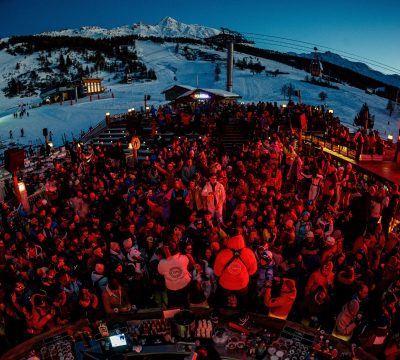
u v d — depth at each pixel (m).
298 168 14.57
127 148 23.31
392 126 83.25
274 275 8.24
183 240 9.41
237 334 6.21
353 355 5.66
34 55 172.00
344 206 13.16
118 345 5.95
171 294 7.50
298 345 5.91
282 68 169.12
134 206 11.50
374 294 7.75
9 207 13.86
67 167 16.56
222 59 172.12
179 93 41.47
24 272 8.52
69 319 7.48
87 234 9.50
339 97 104.94
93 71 145.88
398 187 12.40
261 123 23.59
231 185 13.21
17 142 48.94
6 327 7.51
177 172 14.65
